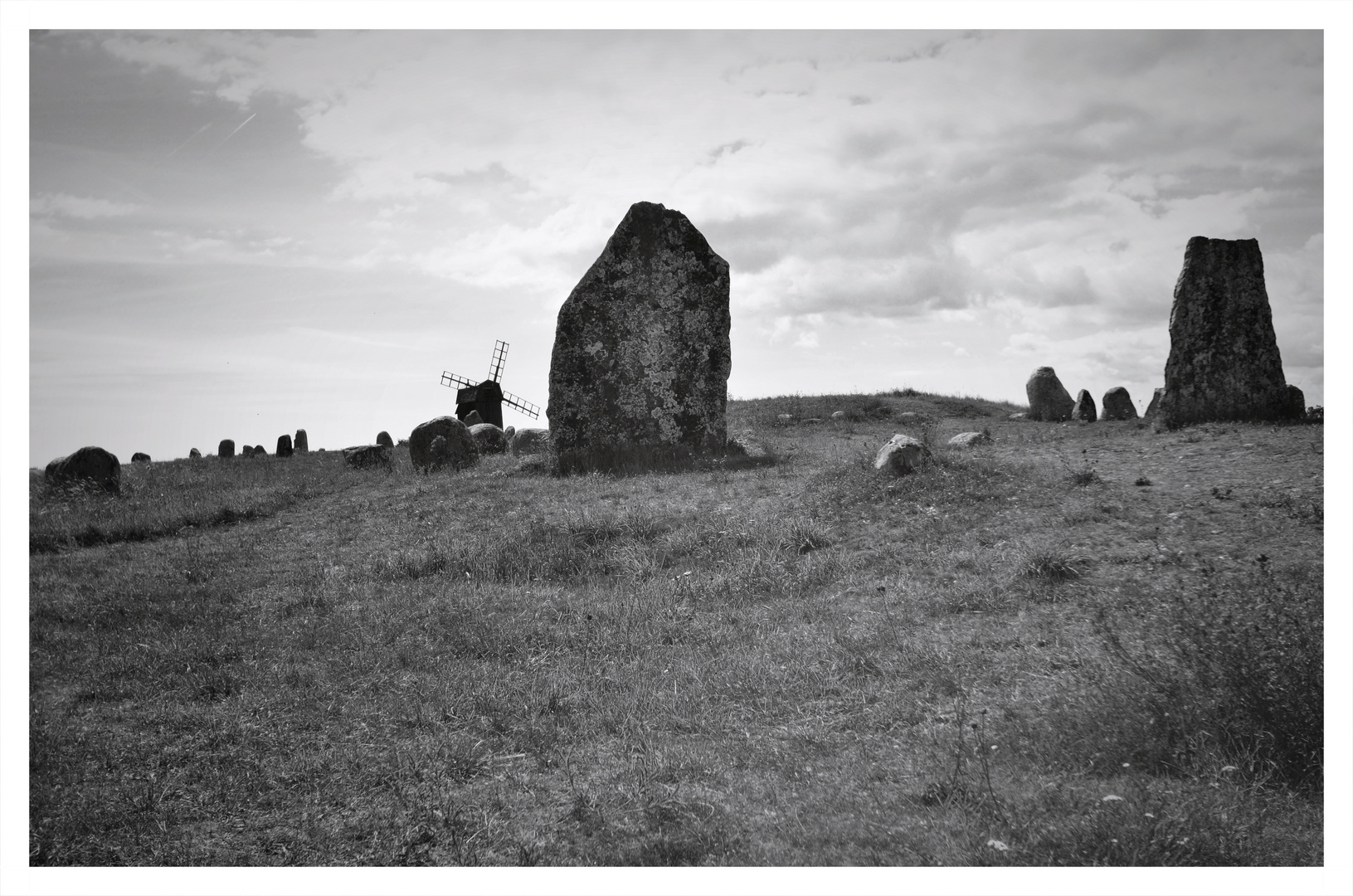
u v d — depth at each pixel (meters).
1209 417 17.59
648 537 12.54
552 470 18.25
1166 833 4.96
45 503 18.14
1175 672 6.35
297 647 9.49
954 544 10.94
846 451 18.30
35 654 9.44
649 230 18.59
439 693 8.02
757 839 5.36
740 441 20.41
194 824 6.00
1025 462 14.36
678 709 7.41
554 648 9.14
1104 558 9.70
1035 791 5.54
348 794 6.30
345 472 22.72
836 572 10.59
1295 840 5.02
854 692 7.45
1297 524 9.99
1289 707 5.80
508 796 6.13
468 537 13.48
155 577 12.62
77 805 6.21
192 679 8.59
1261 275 17.66
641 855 5.25
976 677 7.41
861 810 5.54
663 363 18.50
